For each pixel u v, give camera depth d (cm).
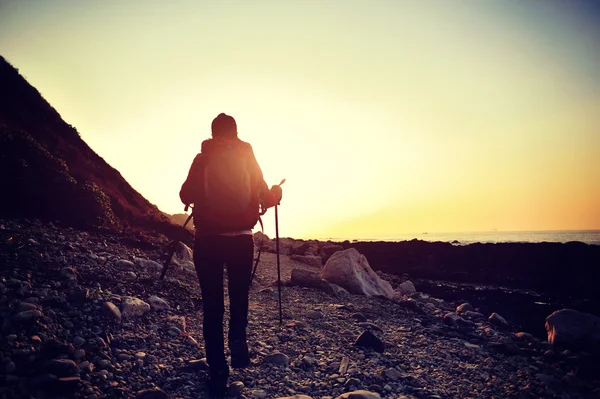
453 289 1378
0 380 291
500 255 2686
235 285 368
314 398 351
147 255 841
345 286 940
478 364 481
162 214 1446
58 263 577
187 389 348
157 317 505
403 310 801
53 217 848
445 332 631
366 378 395
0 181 785
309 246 2320
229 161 358
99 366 356
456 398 371
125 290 556
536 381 428
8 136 854
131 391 332
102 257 684
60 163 941
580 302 1155
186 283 709
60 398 295
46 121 1212
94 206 930
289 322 576
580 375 476
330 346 490
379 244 3559
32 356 333
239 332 369
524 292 1420
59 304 443
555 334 634
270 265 1377
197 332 495
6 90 1119
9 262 525
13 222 731
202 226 356
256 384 374
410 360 469
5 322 366
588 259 2323
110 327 435
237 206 354
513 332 727
